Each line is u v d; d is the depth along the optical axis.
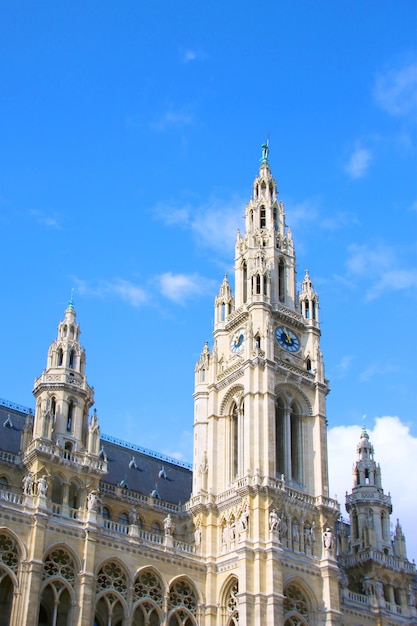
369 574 102.94
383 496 111.88
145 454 111.00
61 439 87.12
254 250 108.19
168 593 84.12
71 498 84.31
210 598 86.69
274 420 94.81
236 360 100.50
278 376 98.50
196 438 101.56
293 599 87.19
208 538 90.75
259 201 113.94
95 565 79.31
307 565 89.12
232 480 95.12
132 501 96.50
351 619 95.94
